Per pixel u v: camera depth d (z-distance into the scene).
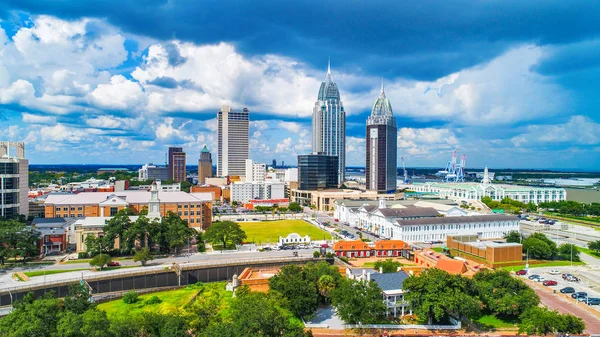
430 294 138.88
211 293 173.75
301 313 148.12
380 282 152.75
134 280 187.75
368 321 138.25
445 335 134.62
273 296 144.62
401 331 138.00
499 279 152.50
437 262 184.50
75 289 142.75
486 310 151.38
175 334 110.38
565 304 159.88
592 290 176.12
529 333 128.12
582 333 131.00
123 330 106.88
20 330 99.75
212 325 117.62
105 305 165.12
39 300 119.69
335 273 166.75
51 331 104.31
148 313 120.06
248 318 110.88
